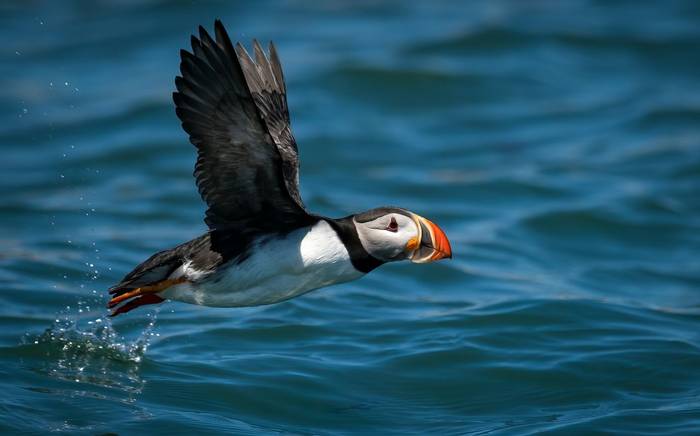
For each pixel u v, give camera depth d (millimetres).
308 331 12516
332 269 9383
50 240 16250
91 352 11523
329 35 29000
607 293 14805
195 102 8555
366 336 12438
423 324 12867
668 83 26656
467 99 25328
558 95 25750
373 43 28328
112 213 18109
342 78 25688
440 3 32250
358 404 10648
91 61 27766
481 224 18188
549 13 31469
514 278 15359
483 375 11375
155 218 17984
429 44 28219
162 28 29953
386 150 22266
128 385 10711
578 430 9914
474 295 14375
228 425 9906
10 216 17734
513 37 28828
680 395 10867
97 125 23188
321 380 11086
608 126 23875
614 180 20641
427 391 11047
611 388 11062
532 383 11203
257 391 10719
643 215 18656
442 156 22062
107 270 14789
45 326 12250
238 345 12023
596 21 30812
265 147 8500
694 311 13938
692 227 18281
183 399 10445
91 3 32406
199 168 8891
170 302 13453
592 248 17328
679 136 23188
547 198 19656
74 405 10062
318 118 23859
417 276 15219
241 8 31375
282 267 9273
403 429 10125
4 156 21516
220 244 9242
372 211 9484
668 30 29969
